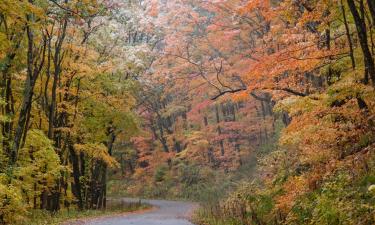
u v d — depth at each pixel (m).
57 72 21.58
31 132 20.16
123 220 22.72
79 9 16.09
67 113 26.25
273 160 18.89
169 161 52.47
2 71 18.73
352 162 10.43
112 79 29.02
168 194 46.16
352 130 10.87
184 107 45.59
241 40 28.83
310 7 13.07
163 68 32.00
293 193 12.02
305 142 11.78
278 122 31.97
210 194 35.16
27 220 19.30
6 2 13.38
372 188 7.80
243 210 16.19
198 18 31.30
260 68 13.07
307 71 14.24
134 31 33.69
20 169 17.17
